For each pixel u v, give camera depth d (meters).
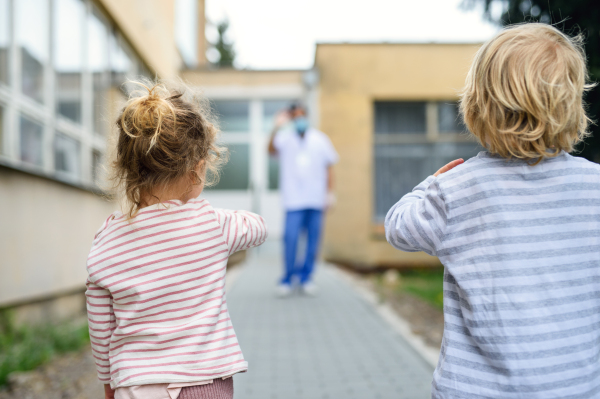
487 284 1.39
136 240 1.60
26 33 5.15
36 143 5.38
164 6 10.50
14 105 4.90
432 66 11.25
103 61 7.28
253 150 11.64
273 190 11.68
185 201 1.71
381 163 11.43
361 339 4.45
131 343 1.56
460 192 1.46
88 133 6.79
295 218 6.17
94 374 3.82
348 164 11.05
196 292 1.59
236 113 11.65
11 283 4.61
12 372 3.74
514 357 1.33
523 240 1.39
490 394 1.36
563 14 4.66
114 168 1.70
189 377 1.51
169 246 1.60
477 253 1.42
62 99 6.01
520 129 1.41
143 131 1.61
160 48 10.09
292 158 6.14
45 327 4.84
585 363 1.35
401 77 11.22
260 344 4.30
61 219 5.69
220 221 1.69
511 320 1.35
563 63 1.42
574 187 1.42
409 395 3.16
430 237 1.50
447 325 1.48
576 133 1.47
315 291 6.44
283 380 3.44
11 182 4.63
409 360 3.87
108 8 7.12
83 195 6.34
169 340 1.54
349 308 5.67
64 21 6.02
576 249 1.39
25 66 5.14
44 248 5.27
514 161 1.45
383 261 10.87
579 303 1.37
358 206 10.98
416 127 11.45
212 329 1.59
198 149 1.68
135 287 1.56
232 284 7.32
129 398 1.51
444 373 1.43
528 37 1.46
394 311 5.74
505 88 1.41
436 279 9.54
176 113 1.65
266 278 7.96
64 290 5.76
